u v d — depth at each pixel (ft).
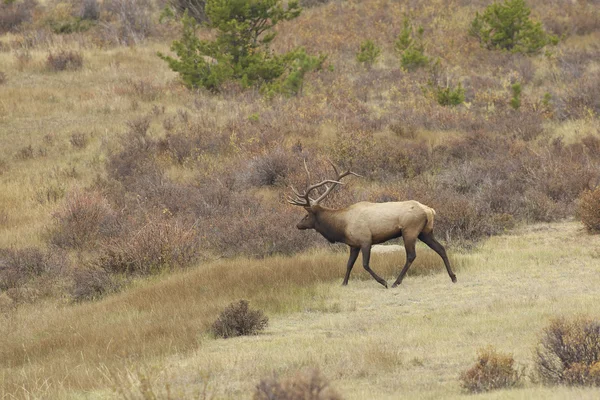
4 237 167.22
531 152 201.26
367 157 197.98
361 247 117.39
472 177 185.37
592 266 123.13
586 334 71.77
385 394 69.26
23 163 219.41
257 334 99.76
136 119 246.06
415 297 112.37
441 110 246.06
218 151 216.54
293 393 54.85
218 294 120.26
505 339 85.71
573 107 246.06
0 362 100.07
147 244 144.66
